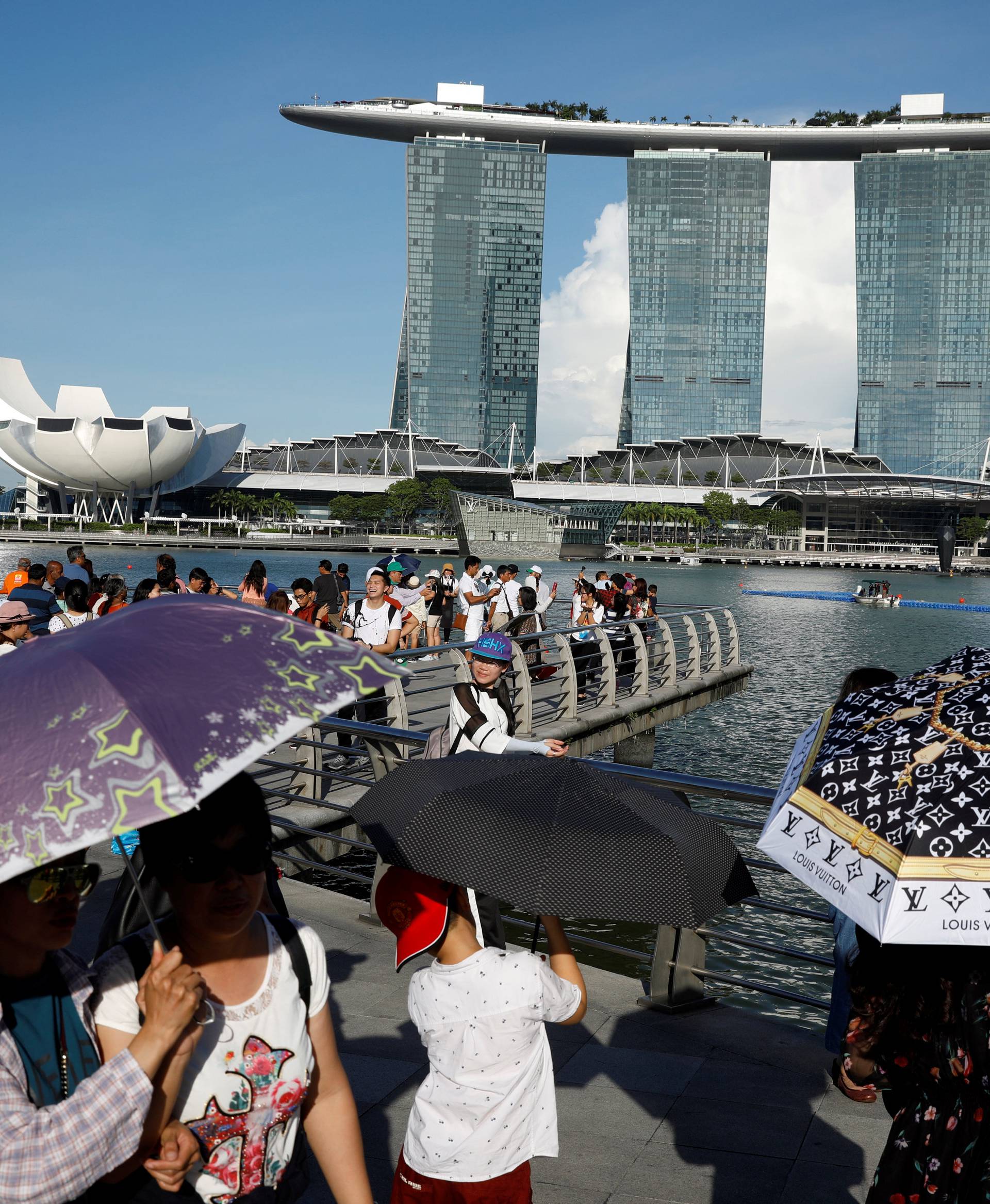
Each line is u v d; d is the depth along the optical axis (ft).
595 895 6.98
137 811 4.65
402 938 7.97
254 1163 6.20
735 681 65.67
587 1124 12.30
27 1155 4.83
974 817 6.45
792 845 6.98
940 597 347.97
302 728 5.26
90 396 652.48
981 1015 6.76
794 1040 14.78
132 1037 5.81
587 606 57.98
